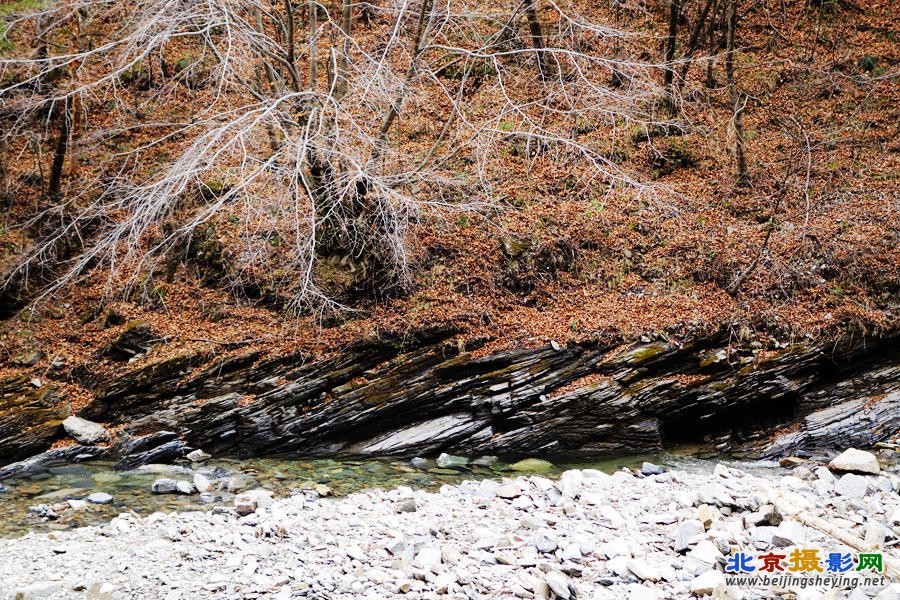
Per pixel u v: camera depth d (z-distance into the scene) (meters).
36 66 12.55
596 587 5.98
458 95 11.09
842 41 18.12
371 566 6.26
